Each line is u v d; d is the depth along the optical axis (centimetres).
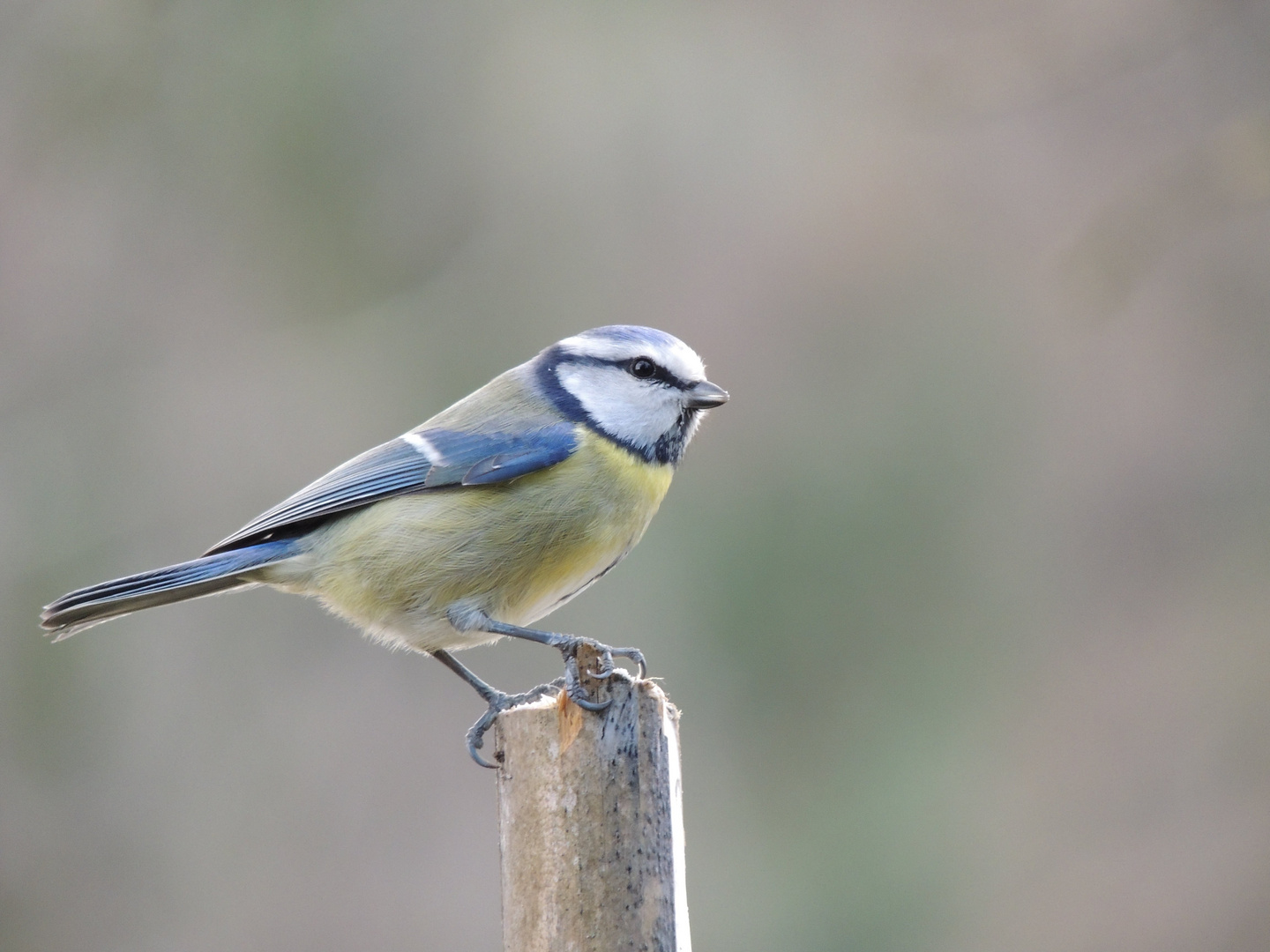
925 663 1317
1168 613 1345
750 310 1441
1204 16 1095
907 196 1444
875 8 1478
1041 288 1383
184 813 1256
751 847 1234
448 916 1246
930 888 1239
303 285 1406
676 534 1322
